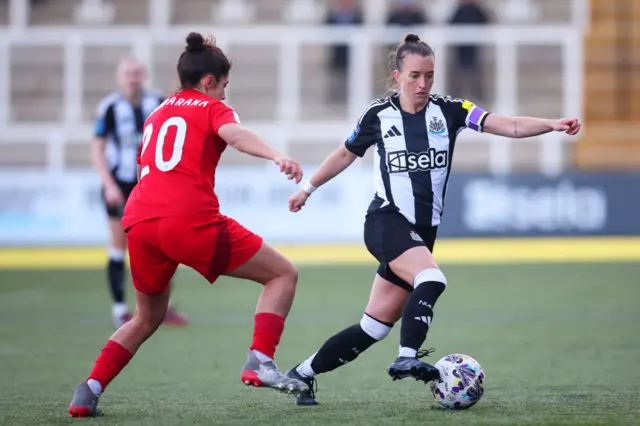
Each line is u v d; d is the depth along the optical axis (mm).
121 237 33250
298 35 60438
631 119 65625
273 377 17891
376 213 19062
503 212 54312
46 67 69875
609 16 66875
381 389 22203
